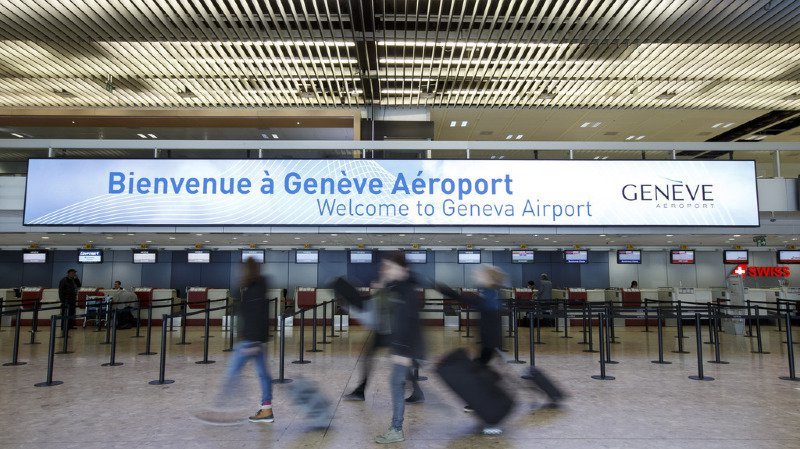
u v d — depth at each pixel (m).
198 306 16.09
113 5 10.09
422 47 12.32
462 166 9.62
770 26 10.93
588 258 21.61
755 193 9.59
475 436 4.75
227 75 13.69
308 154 14.88
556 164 9.62
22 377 7.65
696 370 8.34
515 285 21.39
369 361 6.20
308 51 12.27
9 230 9.87
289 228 9.68
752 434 4.84
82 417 5.43
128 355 9.91
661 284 21.59
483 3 10.50
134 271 21.41
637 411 5.66
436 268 21.47
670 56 12.58
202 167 9.52
